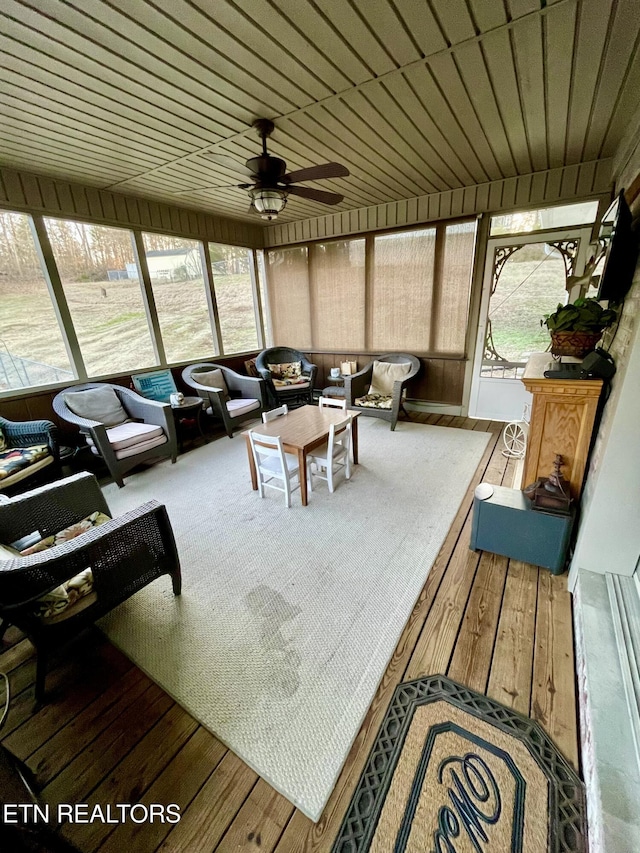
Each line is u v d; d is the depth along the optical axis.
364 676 1.49
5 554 1.47
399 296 4.81
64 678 1.54
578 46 1.70
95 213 3.62
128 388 4.01
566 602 1.81
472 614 1.76
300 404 5.20
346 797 1.12
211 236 4.84
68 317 3.58
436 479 3.10
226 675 1.52
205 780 1.18
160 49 1.65
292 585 2.00
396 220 4.51
